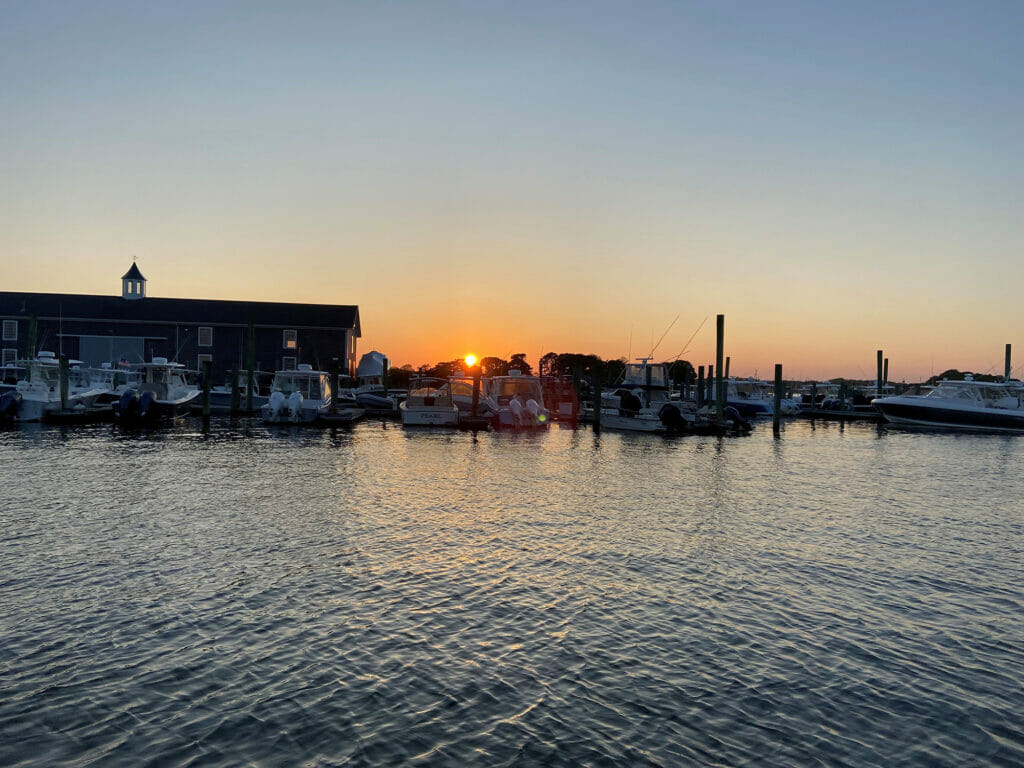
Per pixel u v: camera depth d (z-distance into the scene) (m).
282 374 43.56
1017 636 9.54
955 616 10.26
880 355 61.59
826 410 64.88
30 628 9.20
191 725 6.98
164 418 41.97
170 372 44.16
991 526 16.34
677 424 42.41
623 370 52.12
